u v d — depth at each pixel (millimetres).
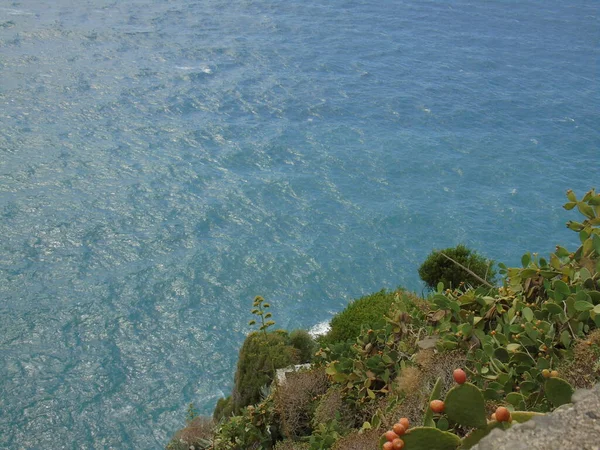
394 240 85688
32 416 55438
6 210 88062
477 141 113938
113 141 108812
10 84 125688
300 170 103000
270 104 126125
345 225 88688
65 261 79000
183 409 57406
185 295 73750
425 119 122500
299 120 120500
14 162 99875
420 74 144000
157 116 118938
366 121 121125
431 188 98500
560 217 91188
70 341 65312
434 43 165125
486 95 133625
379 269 80188
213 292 74625
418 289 76750
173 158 104938
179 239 84875
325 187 98375
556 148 112500
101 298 72500
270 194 96062
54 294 72750
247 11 183750
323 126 118188
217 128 115500
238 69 142500
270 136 113688
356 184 99375
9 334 65750
